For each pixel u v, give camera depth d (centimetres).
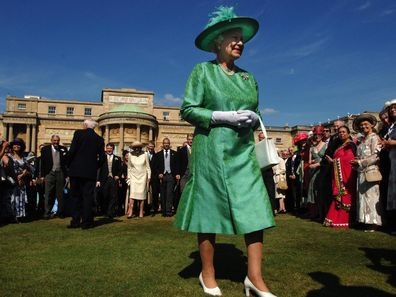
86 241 509
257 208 280
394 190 569
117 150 5103
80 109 5906
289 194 1138
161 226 683
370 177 620
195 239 521
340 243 493
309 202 849
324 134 864
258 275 279
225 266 373
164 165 954
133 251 438
